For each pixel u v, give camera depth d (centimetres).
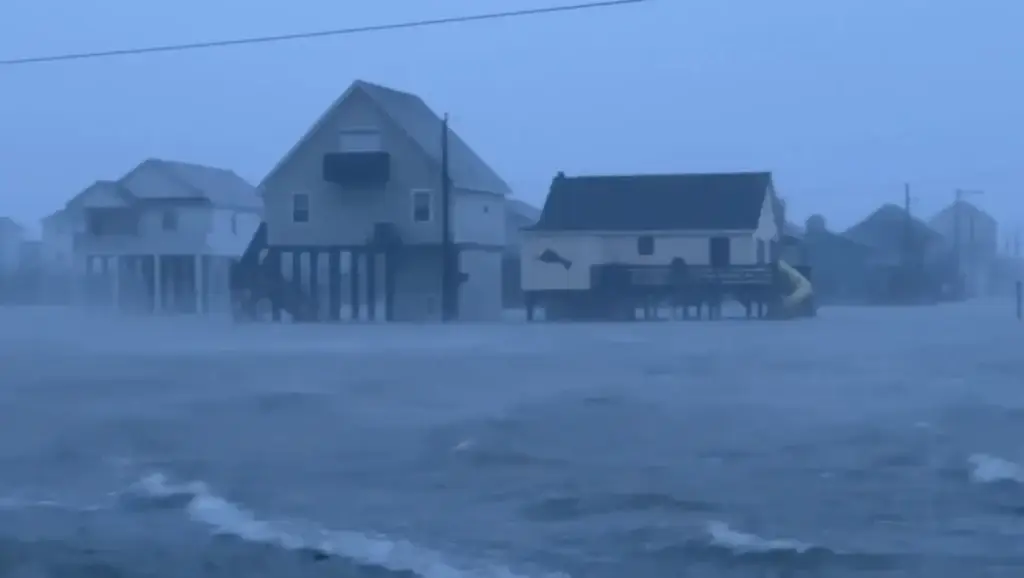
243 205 17338
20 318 14500
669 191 14625
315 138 13788
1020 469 3189
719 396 4825
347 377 5728
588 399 4738
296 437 3831
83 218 17588
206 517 2708
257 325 12206
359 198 13662
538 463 3347
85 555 2372
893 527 2561
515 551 2384
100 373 6066
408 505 2830
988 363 6391
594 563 2288
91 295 16962
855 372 5881
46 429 4038
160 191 16600
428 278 13562
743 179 14712
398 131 13588
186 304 16525
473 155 14800
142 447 3669
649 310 13538
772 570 2231
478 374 5834
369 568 2253
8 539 2505
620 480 3098
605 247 14275
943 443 3619
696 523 2608
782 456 3422
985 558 2298
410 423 4116
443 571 2233
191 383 5509
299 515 2727
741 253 14125
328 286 14075
